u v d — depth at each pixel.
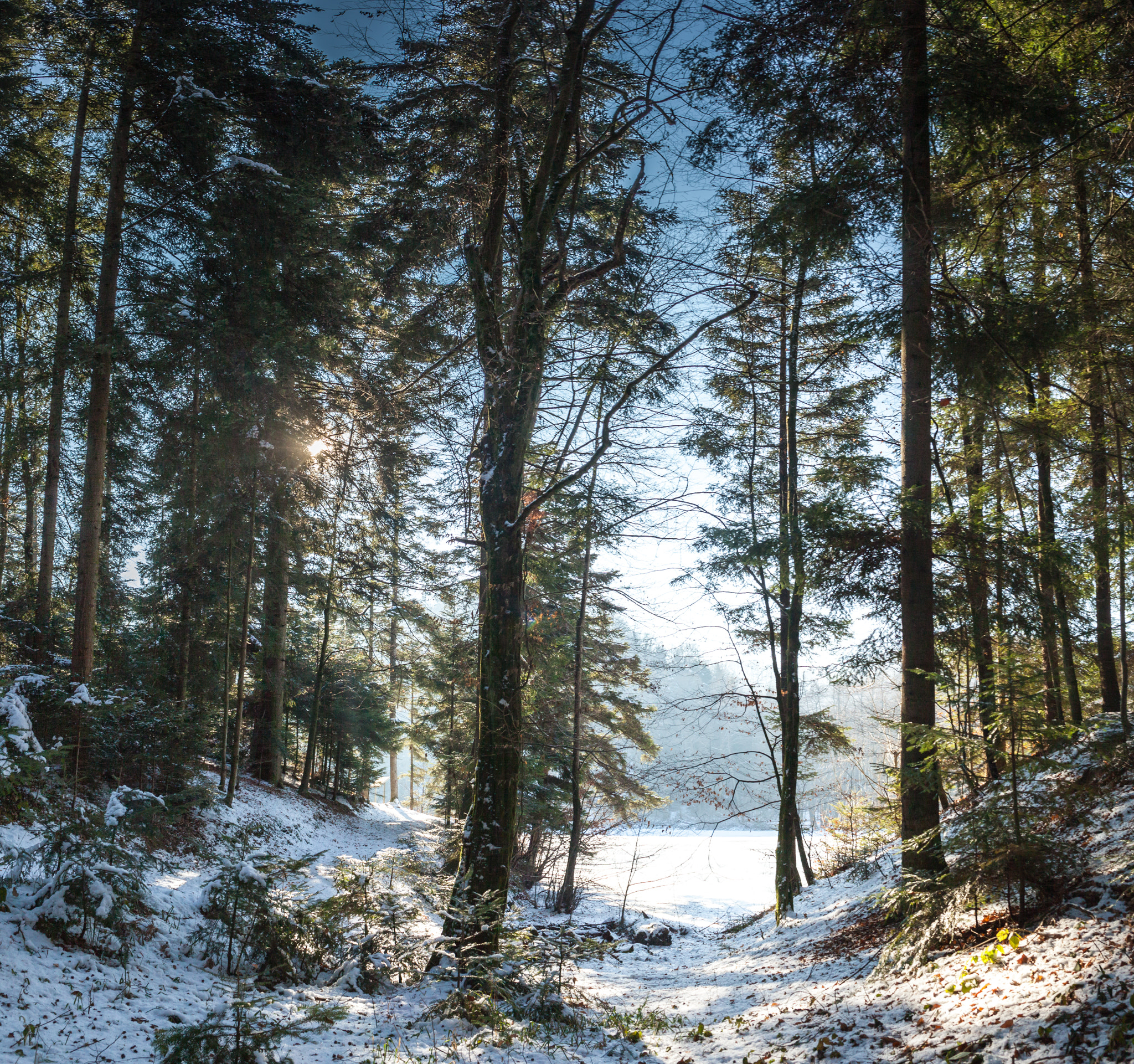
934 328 9.82
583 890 24.25
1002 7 9.53
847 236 9.81
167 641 18.17
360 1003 7.88
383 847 23.88
